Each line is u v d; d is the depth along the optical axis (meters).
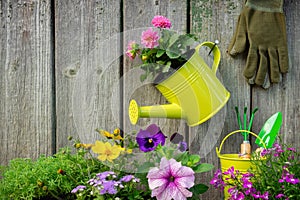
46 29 1.52
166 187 1.21
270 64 1.46
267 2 1.46
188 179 1.21
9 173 1.30
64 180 1.29
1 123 1.52
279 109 1.52
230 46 1.49
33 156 1.52
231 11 1.51
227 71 1.52
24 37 1.52
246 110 1.51
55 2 1.52
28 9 1.52
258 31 1.45
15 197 1.26
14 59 1.52
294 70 1.52
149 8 1.52
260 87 1.52
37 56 1.52
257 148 1.48
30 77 1.52
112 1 1.52
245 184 1.18
